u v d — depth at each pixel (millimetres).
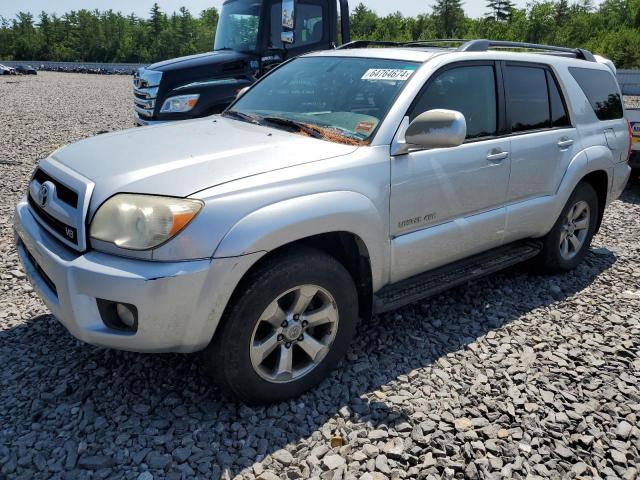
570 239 4766
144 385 3008
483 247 3893
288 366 2863
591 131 4637
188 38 106125
